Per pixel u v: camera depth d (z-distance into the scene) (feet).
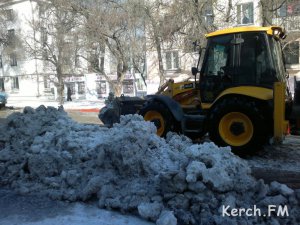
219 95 23.52
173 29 57.47
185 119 24.90
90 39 63.98
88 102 92.07
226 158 14.62
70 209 14.83
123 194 14.99
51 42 81.66
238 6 65.16
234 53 23.73
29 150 18.89
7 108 85.46
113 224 13.47
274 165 20.40
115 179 15.70
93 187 15.43
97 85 98.17
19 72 126.21
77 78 99.81
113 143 16.48
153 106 25.86
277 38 24.59
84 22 64.08
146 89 81.82
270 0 52.95
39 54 88.28
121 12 61.93
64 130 19.72
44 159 17.54
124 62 65.82
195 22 55.67
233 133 22.29
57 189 16.44
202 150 14.80
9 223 13.60
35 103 103.60
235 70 23.70
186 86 27.99
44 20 82.84
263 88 22.61
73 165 17.31
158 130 25.58
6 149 19.60
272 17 54.60
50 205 15.26
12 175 17.97
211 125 22.81
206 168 13.85
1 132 20.72
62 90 81.35
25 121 20.62
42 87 122.62
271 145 25.49
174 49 69.56
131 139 16.26
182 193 14.01
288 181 17.31
